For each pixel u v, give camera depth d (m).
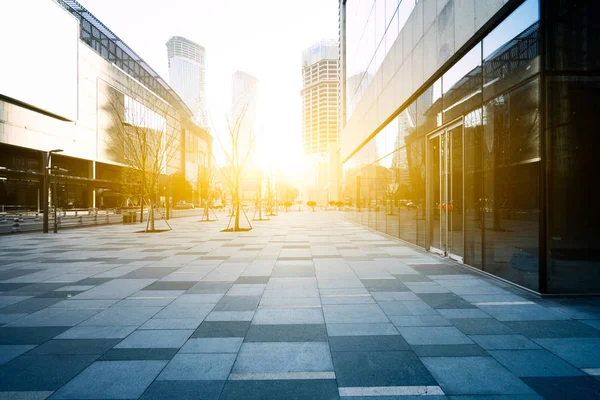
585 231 6.21
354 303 5.98
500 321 5.06
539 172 6.24
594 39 6.25
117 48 65.06
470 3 8.34
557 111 6.23
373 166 20.19
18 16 36.56
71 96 45.06
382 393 3.21
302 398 3.13
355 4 25.78
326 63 164.75
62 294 6.67
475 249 8.68
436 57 10.49
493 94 7.75
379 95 17.95
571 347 4.17
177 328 4.86
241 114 25.91
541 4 6.24
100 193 59.25
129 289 7.02
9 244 14.98
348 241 15.27
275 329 4.80
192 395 3.18
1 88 34.88
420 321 5.08
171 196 73.44
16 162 42.03
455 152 9.87
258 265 9.55
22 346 4.29
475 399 3.11
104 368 3.71
